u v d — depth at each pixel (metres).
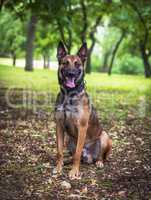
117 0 29.84
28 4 15.52
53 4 13.50
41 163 7.85
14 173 7.27
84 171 7.48
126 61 49.97
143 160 8.30
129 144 9.51
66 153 8.30
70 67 7.05
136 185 6.86
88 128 7.54
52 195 6.41
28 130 10.44
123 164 7.98
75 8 29.44
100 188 6.73
